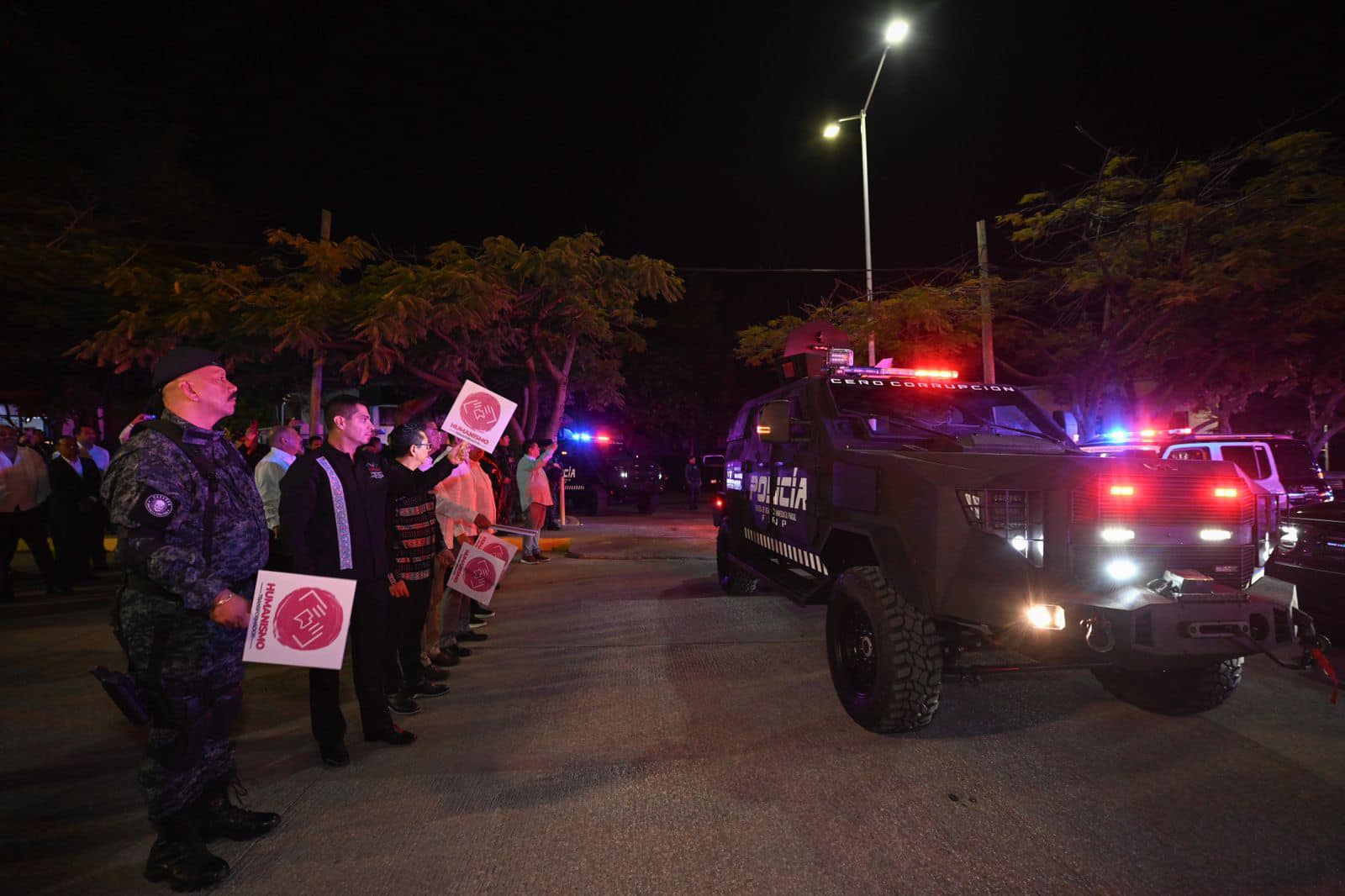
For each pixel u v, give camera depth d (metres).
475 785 4.10
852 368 6.75
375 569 4.48
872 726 4.70
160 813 3.14
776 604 8.73
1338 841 3.44
